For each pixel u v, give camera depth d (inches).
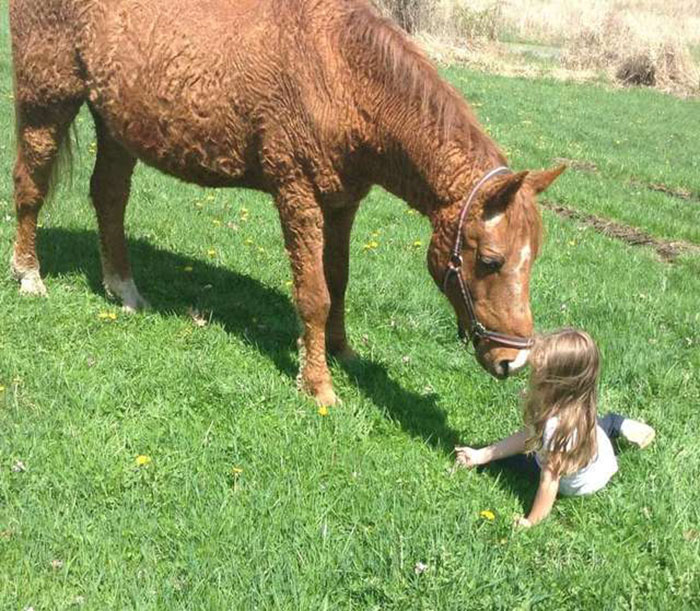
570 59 1099.9
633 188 500.1
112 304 234.5
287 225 194.5
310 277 194.1
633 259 344.8
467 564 142.9
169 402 189.8
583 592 141.6
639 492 169.8
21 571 135.4
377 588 137.4
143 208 314.8
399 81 174.1
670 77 1072.2
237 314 239.1
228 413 188.7
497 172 167.2
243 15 191.3
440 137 171.6
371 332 237.6
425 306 254.7
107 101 210.4
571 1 1498.5
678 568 149.3
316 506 158.4
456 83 834.2
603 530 161.9
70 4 208.8
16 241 234.7
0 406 179.9
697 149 673.0
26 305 225.3
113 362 203.0
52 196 235.0
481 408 204.4
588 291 289.3
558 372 158.2
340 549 146.1
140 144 211.0
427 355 226.4
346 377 211.0
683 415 205.9
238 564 140.3
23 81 221.8
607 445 174.2
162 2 199.8
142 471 163.5
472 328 169.6
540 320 256.4
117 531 147.0
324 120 181.0
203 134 198.5
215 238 292.7
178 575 139.6
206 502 156.3
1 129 401.4
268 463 170.9
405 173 179.9
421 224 346.6
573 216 425.1
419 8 1087.0
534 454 173.5
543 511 162.4
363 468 172.1
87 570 137.1
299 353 212.1
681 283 321.1
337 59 179.3
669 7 1529.3
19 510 148.8
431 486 168.9
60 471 160.1
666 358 232.8
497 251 159.9
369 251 302.2
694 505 167.2
